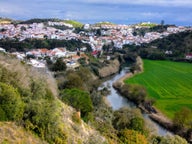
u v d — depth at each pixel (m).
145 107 118.12
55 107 41.62
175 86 159.88
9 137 33.00
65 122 44.47
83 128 48.91
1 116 34.47
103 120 69.12
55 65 139.00
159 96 137.88
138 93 123.56
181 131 91.69
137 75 185.12
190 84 165.75
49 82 64.06
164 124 98.12
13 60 57.62
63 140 39.09
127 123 70.19
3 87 36.00
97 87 133.50
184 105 122.00
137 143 56.69
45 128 37.44
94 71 170.75
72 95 63.75
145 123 77.56
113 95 134.75
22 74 47.41
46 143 36.50
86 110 62.78
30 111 37.22
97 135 48.44
